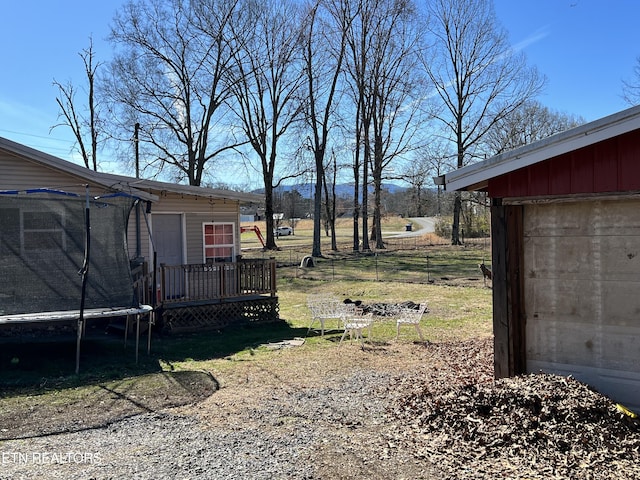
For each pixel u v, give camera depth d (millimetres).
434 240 43219
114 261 8719
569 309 5734
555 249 5801
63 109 29469
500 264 6031
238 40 30766
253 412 5785
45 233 8273
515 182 5922
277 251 35406
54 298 8227
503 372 6012
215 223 13492
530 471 3998
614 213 5480
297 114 33188
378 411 5723
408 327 11258
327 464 4324
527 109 37344
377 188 36188
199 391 6648
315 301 11820
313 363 8141
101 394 6543
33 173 10164
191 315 11273
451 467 4172
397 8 32531
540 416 4695
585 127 5281
